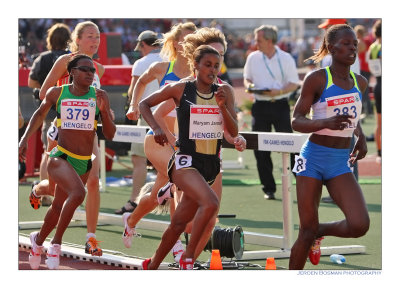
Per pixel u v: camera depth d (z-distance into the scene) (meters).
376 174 28.36
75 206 14.59
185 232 16.39
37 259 15.64
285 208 16.95
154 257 14.23
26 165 29.53
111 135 15.65
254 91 23.38
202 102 13.41
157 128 13.45
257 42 23.47
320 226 14.16
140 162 21.94
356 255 16.80
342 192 13.45
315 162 13.59
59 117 15.15
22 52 28.78
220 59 14.15
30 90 28.22
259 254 16.67
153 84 21.44
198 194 12.99
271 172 24.05
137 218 16.73
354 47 13.19
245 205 23.22
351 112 13.38
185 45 14.42
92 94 15.18
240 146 13.82
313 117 13.57
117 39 31.77
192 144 13.41
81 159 15.24
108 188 26.94
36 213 22.30
